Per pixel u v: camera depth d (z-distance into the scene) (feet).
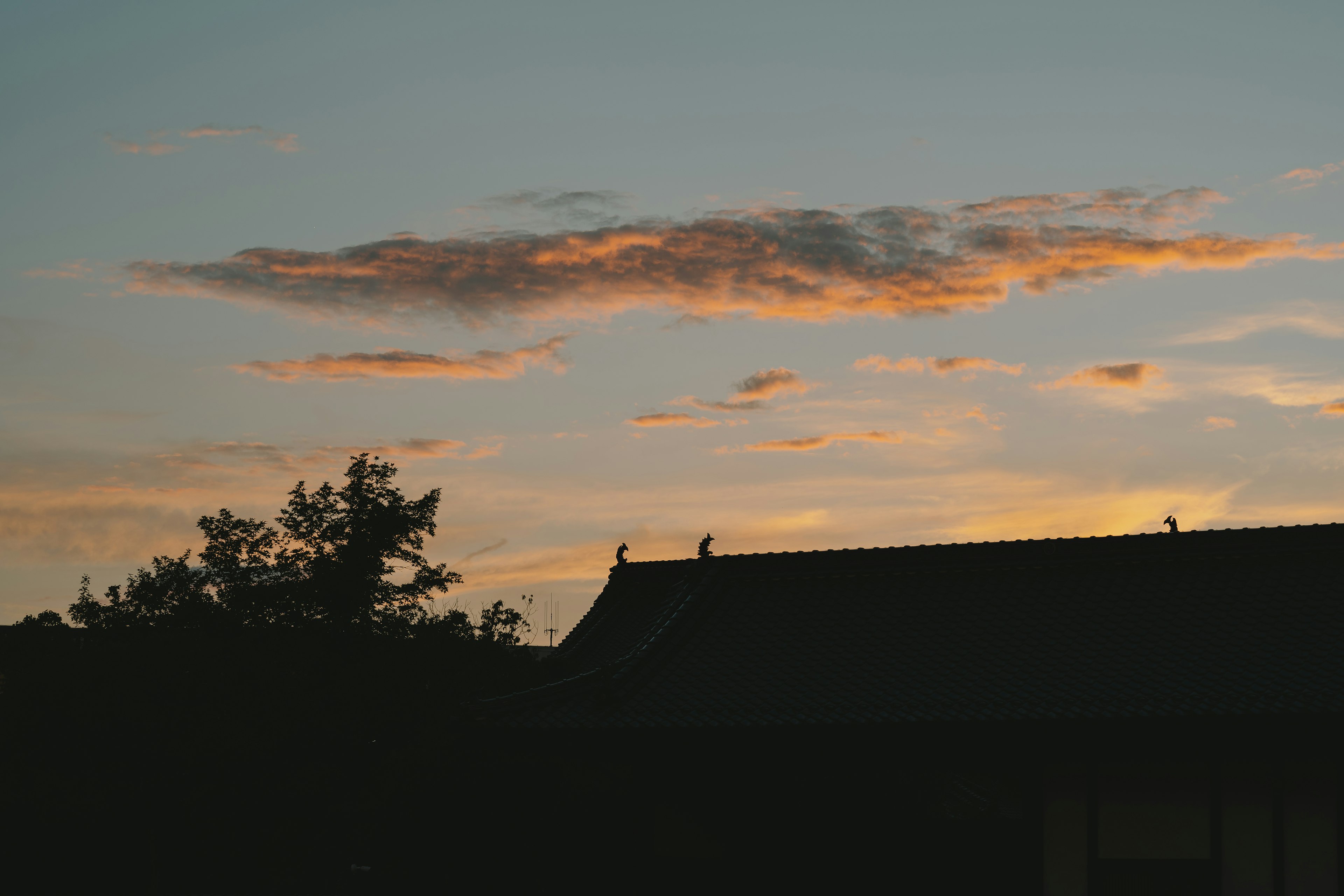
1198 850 57.36
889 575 75.72
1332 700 55.11
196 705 103.76
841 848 66.23
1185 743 57.93
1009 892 62.23
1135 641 63.93
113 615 112.37
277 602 112.06
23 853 113.80
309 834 107.55
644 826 69.15
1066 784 60.08
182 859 113.80
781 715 64.90
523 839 91.86
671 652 73.82
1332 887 55.11
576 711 69.00
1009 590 71.36
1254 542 66.90
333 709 106.52
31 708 104.37
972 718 60.59
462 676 108.99
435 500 118.93
